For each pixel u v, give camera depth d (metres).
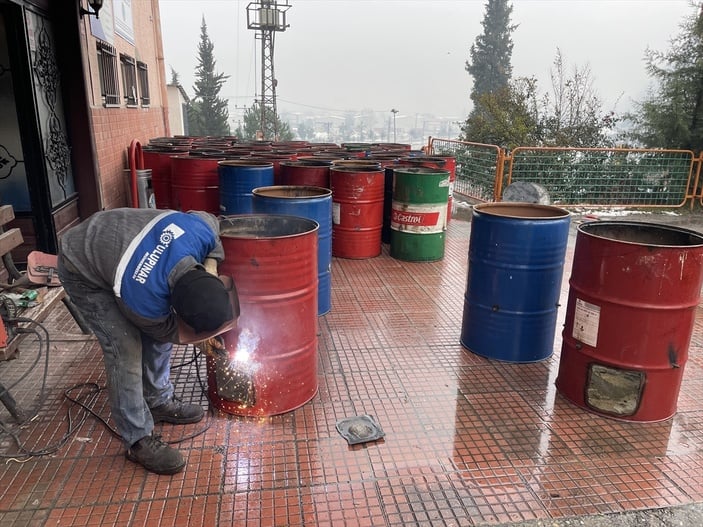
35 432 3.01
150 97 13.78
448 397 3.48
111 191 8.44
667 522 2.43
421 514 2.45
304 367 3.26
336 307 5.07
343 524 2.38
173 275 2.30
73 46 6.13
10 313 3.22
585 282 3.26
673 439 3.08
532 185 8.77
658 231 3.53
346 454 2.87
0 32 5.06
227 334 3.05
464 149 12.80
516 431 3.12
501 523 2.41
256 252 2.90
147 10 13.48
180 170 7.64
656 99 12.30
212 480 2.64
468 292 4.15
